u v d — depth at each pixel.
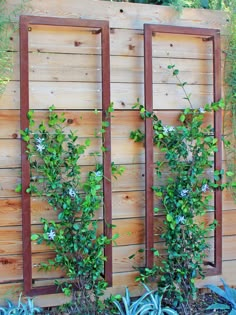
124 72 2.54
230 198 2.77
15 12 2.33
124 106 2.54
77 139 2.46
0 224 2.36
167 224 2.53
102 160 2.47
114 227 2.49
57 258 2.34
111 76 2.52
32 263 2.41
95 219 2.50
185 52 2.65
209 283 2.75
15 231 2.39
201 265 2.69
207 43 2.69
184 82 2.62
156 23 2.60
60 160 2.38
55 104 2.42
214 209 2.67
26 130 2.30
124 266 2.57
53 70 2.42
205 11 2.70
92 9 2.49
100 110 2.49
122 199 2.56
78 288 2.40
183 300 2.52
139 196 2.59
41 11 2.40
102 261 2.42
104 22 2.41
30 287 2.35
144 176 2.59
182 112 2.65
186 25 2.66
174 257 2.51
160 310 2.44
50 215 2.43
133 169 2.57
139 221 2.60
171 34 2.61
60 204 2.38
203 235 2.58
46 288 2.38
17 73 2.36
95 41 2.48
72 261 2.38
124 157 2.55
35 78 2.39
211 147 2.58
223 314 2.54
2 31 2.30
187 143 2.63
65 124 2.44
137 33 2.56
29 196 2.33
